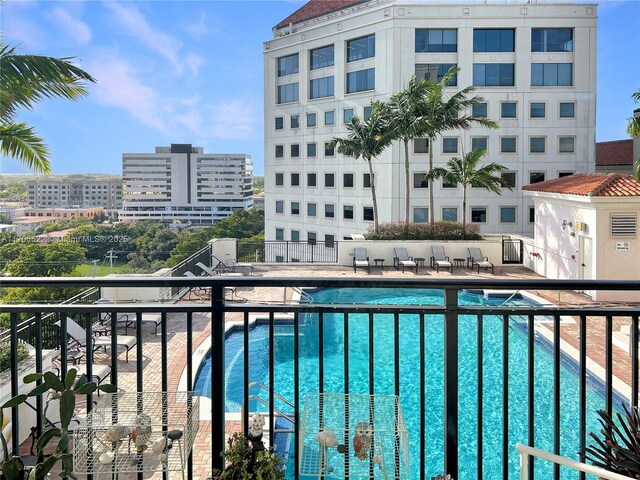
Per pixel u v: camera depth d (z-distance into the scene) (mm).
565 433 6410
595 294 15695
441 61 32188
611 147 36281
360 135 26297
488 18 31828
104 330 9883
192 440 2318
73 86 6863
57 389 2227
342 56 34781
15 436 2523
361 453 2119
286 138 38781
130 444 2223
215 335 2428
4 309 2414
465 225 24875
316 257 28156
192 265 17391
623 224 15945
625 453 2209
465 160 24531
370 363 2463
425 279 2279
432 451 6035
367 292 16031
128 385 7570
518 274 20594
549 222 19641
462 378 8602
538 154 32188
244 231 41469
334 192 35625
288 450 5414
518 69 31969
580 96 32094
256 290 16156
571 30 32094
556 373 2471
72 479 2133
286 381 8711
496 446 6176
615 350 9203
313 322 12516
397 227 24672
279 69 39250
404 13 31812
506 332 2451
